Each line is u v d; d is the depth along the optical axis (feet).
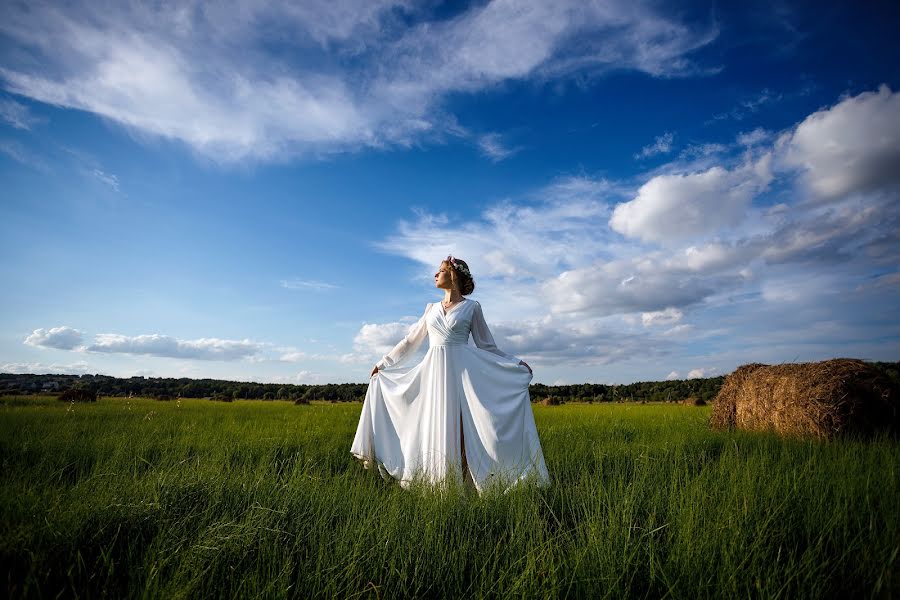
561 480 14.38
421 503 10.42
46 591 6.74
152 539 8.09
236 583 7.24
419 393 16.26
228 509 9.86
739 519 8.66
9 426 23.84
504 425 14.99
